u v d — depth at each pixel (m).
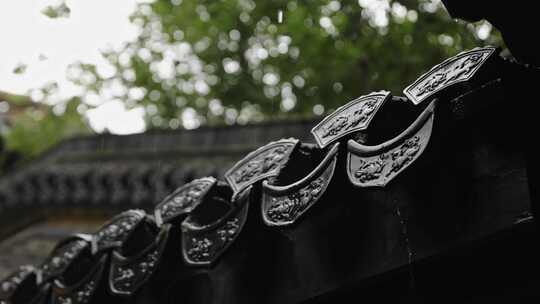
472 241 2.87
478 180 2.90
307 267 3.43
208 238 3.58
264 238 3.53
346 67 13.87
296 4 13.29
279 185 3.36
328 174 3.14
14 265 10.97
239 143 9.80
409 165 2.83
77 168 10.55
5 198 10.99
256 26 16.69
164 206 3.92
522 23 3.21
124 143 10.59
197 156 9.91
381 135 3.13
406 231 3.08
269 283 3.57
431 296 3.19
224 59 17.83
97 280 4.10
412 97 2.98
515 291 3.11
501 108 2.79
